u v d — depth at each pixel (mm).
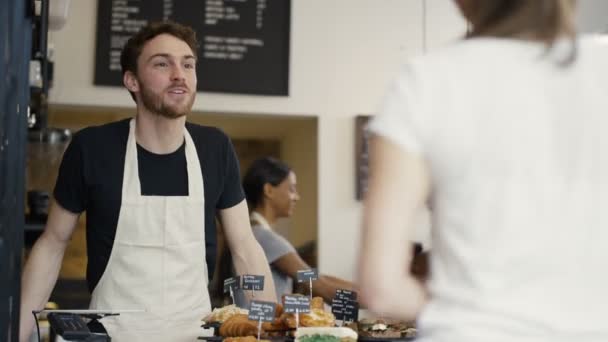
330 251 4262
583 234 901
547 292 893
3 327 1575
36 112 3281
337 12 4355
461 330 883
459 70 929
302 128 4641
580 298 896
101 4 4043
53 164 3488
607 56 948
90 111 4238
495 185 903
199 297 2180
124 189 2135
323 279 3311
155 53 2107
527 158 902
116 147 2160
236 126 4754
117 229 2129
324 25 4332
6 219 1584
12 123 1597
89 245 2182
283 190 3379
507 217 896
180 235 2156
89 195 2152
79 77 4012
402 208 903
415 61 953
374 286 892
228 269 3344
